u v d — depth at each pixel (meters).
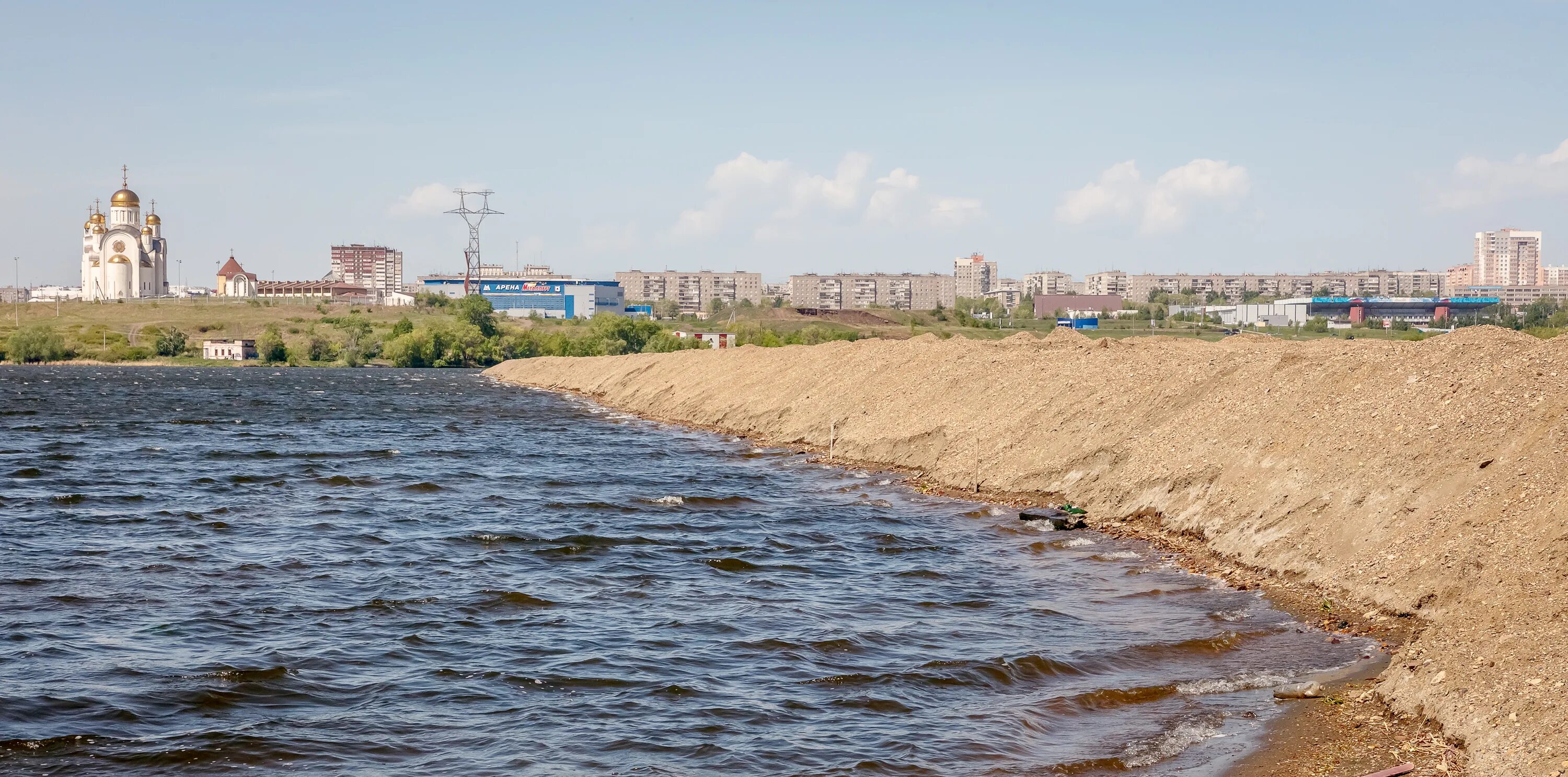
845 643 21.30
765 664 20.02
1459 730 15.40
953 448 44.62
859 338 181.00
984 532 32.62
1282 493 28.42
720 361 91.00
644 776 15.01
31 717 16.88
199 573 27.14
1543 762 13.67
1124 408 39.47
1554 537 19.59
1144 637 21.48
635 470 48.38
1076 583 26.16
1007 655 20.39
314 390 126.69
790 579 26.80
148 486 42.78
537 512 37.03
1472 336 30.62
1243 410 34.22
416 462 51.94
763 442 60.09
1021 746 16.22
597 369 128.75
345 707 17.66
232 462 51.72
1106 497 34.69
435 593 25.31
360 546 30.92
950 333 183.25
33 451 55.44
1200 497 31.12
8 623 22.06
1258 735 16.42
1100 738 16.56
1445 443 25.78
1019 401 45.81
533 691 18.50
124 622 22.36
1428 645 18.19
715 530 33.38
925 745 16.22
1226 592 24.86
